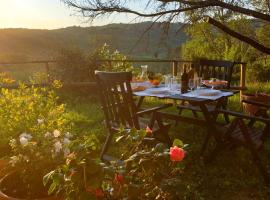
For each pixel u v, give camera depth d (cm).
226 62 568
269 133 381
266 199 318
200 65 593
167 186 198
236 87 712
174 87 467
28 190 243
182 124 558
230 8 642
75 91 814
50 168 245
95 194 186
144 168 198
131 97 361
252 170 376
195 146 446
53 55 895
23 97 446
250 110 496
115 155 409
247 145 350
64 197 215
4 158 294
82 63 859
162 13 683
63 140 260
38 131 329
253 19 712
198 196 304
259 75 1478
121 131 236
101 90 383
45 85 792
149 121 425
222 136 375
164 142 406
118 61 830
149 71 552
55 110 417
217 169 376
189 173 364
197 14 670
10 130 419
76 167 188
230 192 329
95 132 508
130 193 191
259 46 642
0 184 245
